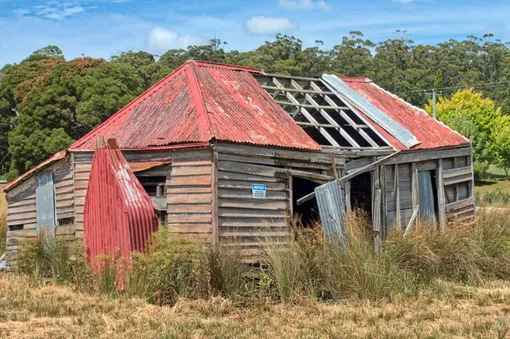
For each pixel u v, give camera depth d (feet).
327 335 32.76
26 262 50.65
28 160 149.89
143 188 49.11
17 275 49.90
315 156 53.98
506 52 408.46
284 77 64.95
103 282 42.37
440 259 48.14
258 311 38.55
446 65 371.15
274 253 43.96
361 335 32.37
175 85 57.98
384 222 56.95
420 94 299.38
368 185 66.85
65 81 154.30
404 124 66.64
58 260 48.08
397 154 59.00
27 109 151.02
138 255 42.91
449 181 67.77
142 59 229.86
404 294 42.63
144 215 46.60
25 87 173.17
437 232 51.29
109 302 39.11
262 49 278.87
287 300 41.47
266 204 50.49
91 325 33.32
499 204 116.98
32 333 31.73
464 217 70.23
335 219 50.31
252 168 49.78
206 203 47.29
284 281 42.27
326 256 44.01
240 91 58.13
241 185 48.91
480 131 207.92
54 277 47.21
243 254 47.09
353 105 65.51
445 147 67.05
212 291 41.14
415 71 333.62
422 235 49.19
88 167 56.08
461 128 203.10
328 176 54.95
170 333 31.50
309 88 67.72
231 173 48.37
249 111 54.85
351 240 44.80
